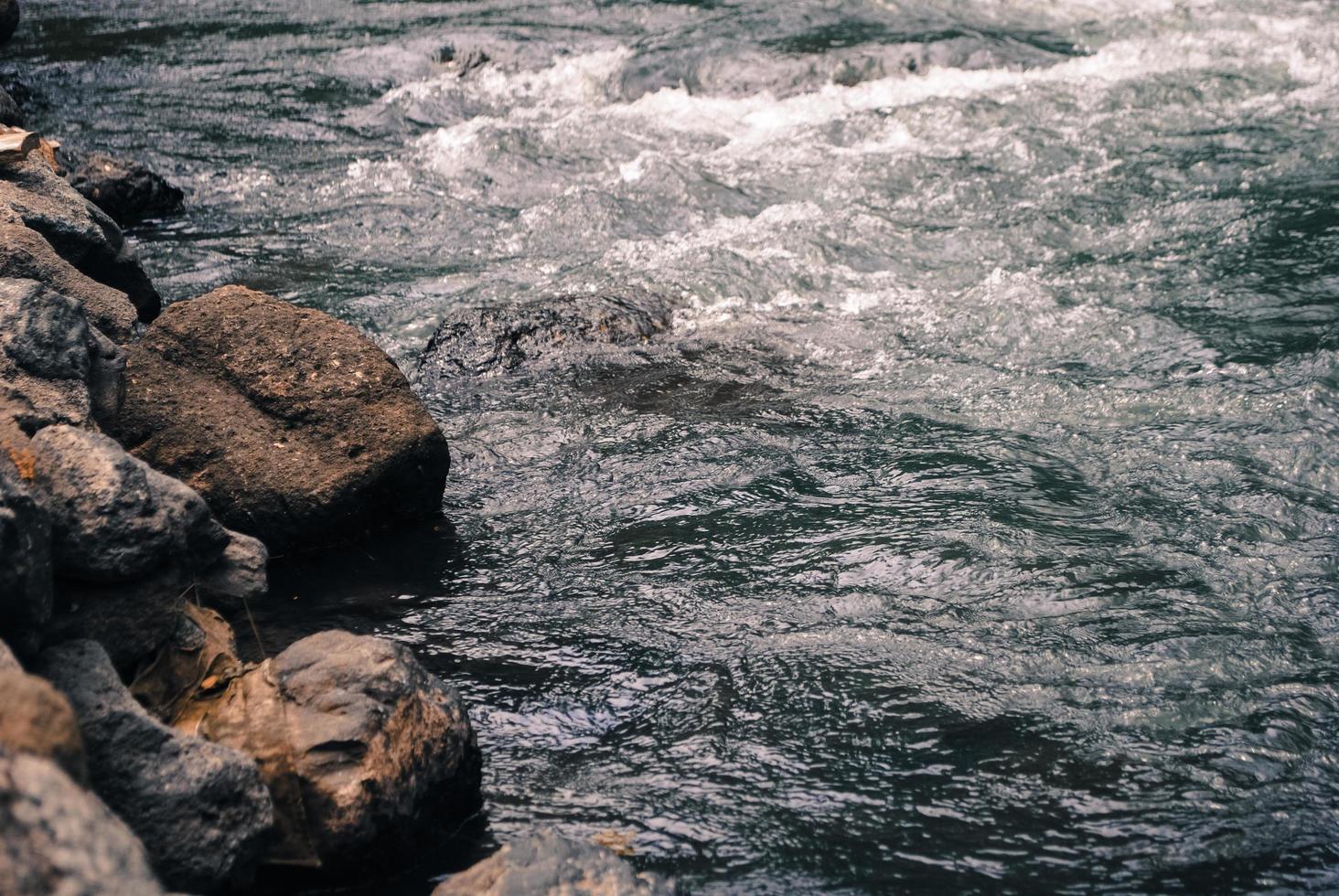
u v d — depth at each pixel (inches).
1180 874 150.6
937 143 446.0
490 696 183.9
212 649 168.7
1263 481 236.2
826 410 273.1
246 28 591.5
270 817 141.7
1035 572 210.5
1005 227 369.1
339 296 335.6
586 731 176.6
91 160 386.0
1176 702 179.9
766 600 206.2
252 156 442.3
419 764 151.9
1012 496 234.5
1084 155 423.5
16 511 137.8
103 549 156.9
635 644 196.1
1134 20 577.9
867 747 172.6
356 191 413.4
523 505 238.8
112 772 135.6
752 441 259.6
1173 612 199.9
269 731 149.7
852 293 334.3
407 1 635.5
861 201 395.9
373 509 225.3
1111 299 318.3
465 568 218.1
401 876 150.2
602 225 381.4
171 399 222.7
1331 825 158.2
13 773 89.6
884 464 248.7
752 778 167.0
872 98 499.5
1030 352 296.0
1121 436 255.4
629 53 541.0
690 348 304.3
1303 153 411.2
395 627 201.0
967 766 168.7
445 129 469.4
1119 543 219.1
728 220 385.7
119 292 240.5
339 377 228.1
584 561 219.5
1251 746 171.3
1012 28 572.4
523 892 130.1
